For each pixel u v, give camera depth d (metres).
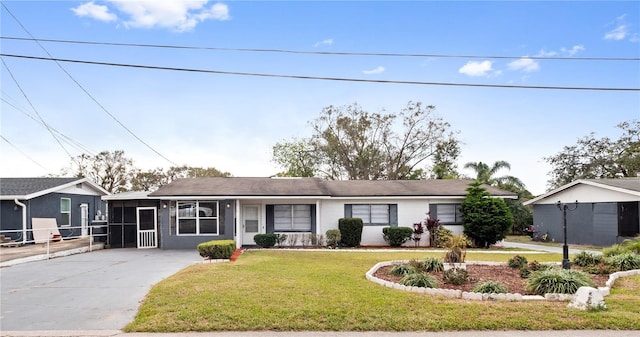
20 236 20.64
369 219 22.92
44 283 11.12
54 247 19.09
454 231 23.03
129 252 19.03
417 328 6.97
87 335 6.84
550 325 7.00
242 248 20.42
